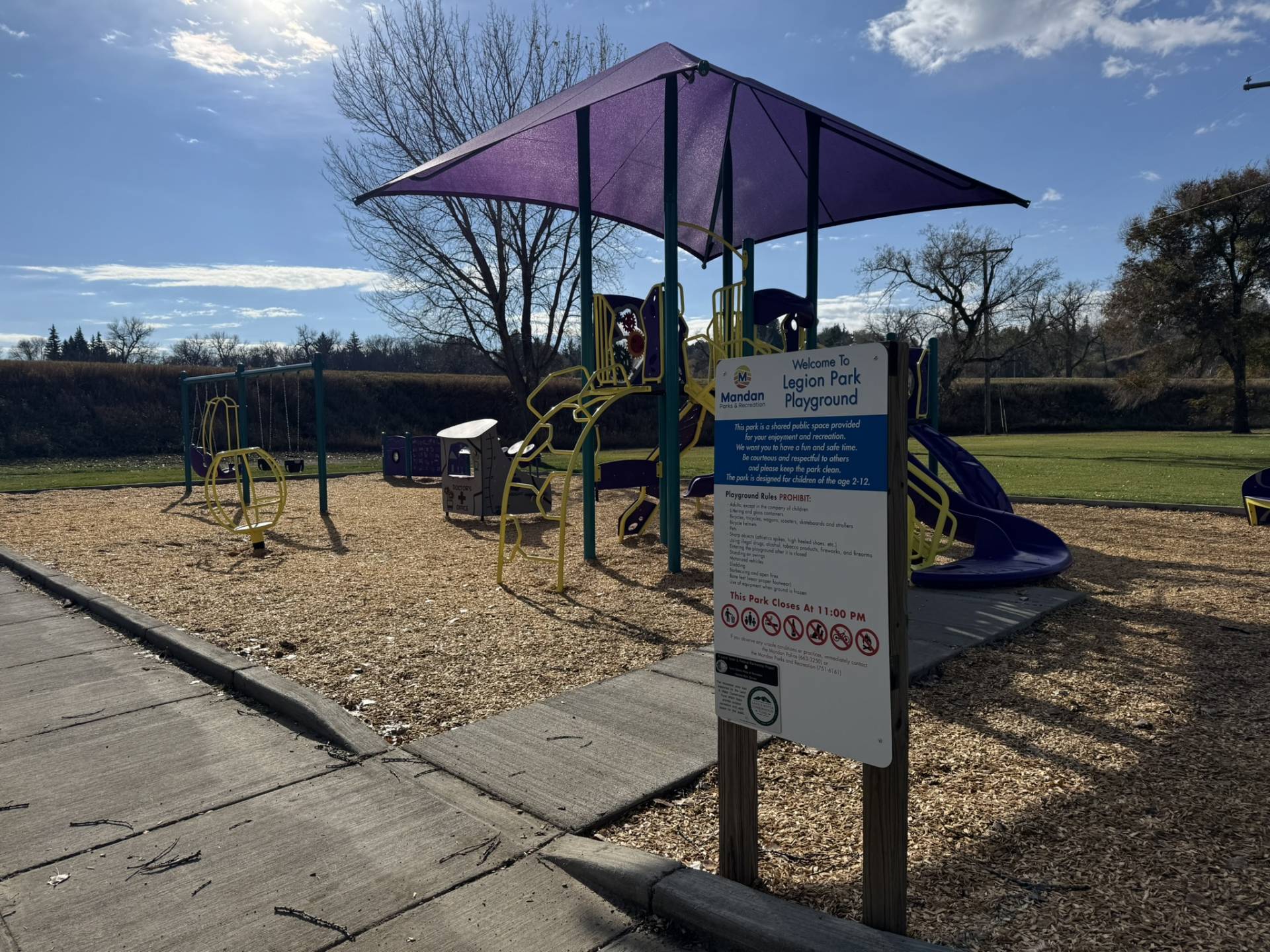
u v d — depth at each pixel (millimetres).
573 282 20875
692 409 8328
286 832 2811
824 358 2086
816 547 2141
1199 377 51781
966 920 2260
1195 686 4133
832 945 2057
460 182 8938
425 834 2781
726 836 2430
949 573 6172
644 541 8797
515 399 35469
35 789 3152
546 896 2449
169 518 10734
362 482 16109
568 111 5648
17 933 2291
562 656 4742
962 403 51844
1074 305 69125
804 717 2201
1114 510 10922
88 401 27188
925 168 7957
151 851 2701
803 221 10641
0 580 7035
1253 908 2260
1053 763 3275
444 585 6641
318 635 5152
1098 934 2170
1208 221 37812
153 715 3918
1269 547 8039
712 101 8438
